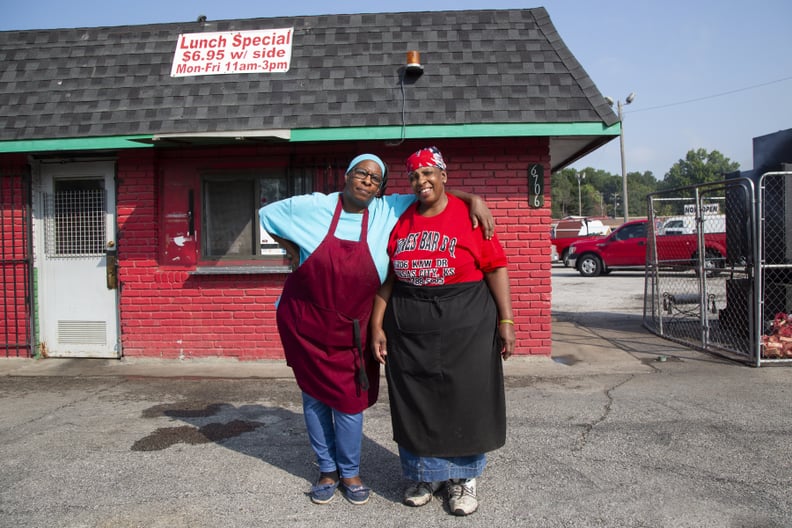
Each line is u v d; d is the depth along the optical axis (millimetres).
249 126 6211
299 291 3316
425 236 3113
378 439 4344
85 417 4895
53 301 7082
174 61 6793
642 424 4469
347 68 6559
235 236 6789
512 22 6898
